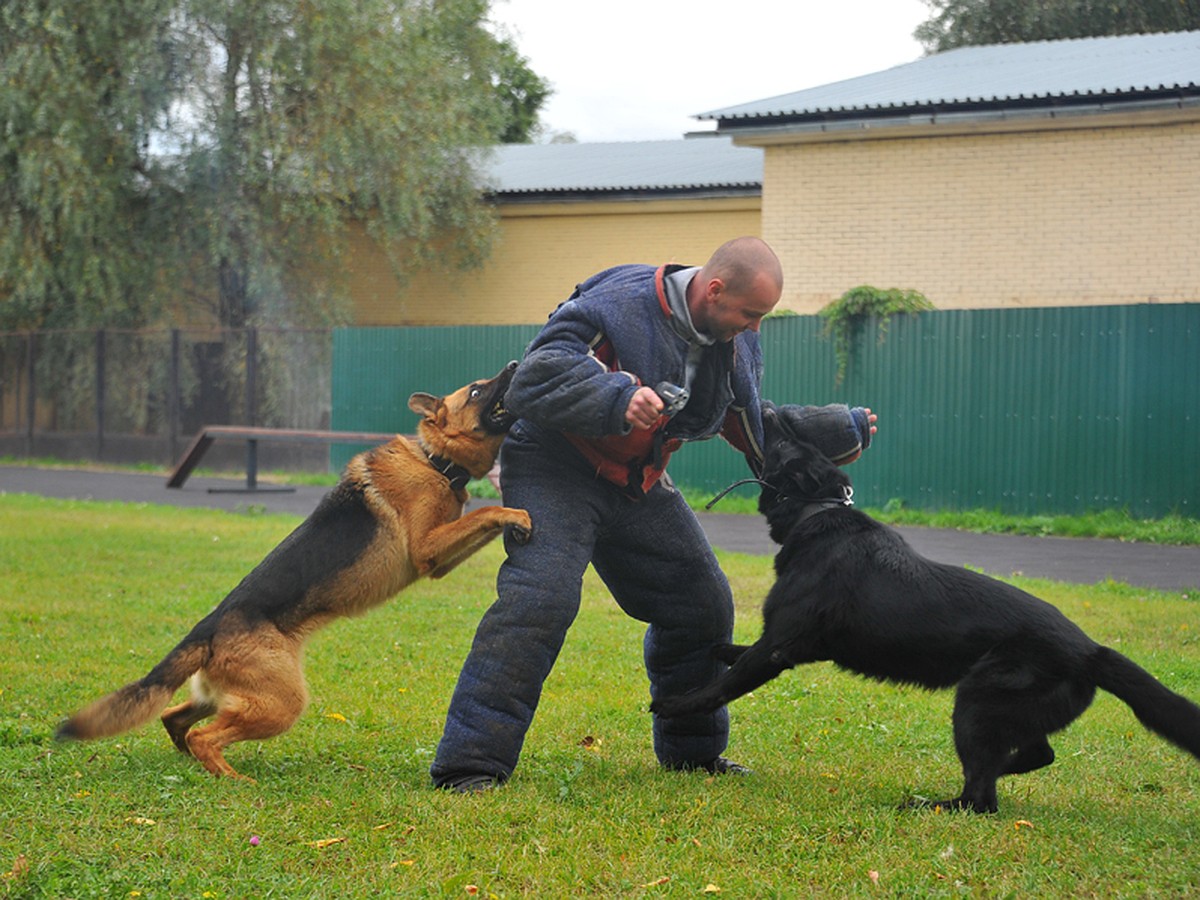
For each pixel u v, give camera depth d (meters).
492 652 4.22
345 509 4.81
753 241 4.01
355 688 6.11
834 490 4.39
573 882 3.33
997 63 18.55
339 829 3.75
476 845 3.60
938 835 3.70
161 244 21.23
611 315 4.11
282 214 20.80
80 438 22.55
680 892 3.27
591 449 4.26
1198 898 3.23
